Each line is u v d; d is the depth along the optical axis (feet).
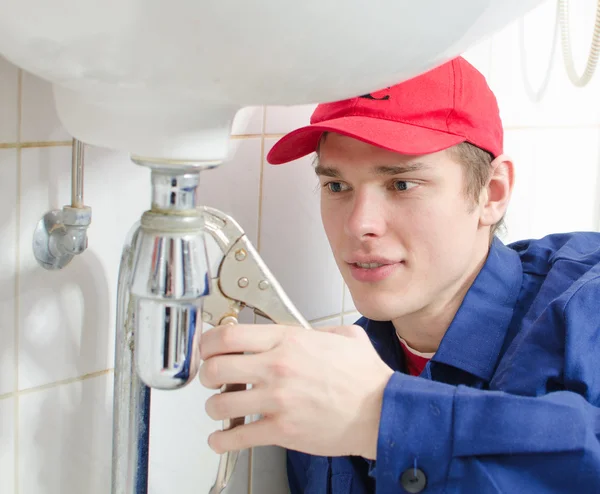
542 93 4.18
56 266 2.51
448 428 2.16
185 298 1.88
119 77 1.59
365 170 2.65
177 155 1.81
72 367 2.65
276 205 3.21
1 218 2.37
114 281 2.70
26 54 1.60
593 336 2.64
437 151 2.60
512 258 3.12
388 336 3.32
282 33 1.46
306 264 3.40
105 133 1.82
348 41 1.54
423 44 1.67
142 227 1.92
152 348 1.93
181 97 1.68
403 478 2.16
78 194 2.39
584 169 4.55
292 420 2.09
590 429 2.23
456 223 2.77
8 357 2.47
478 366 2.89
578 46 4.31
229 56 1.50
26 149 2.39
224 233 2.17
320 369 2.11
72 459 2.72
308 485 3.28
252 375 2.09
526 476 2.20
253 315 3.26
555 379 2.61
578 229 4.63
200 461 3.15
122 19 1.40
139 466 2.28
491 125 2.89
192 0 1.35
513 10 1.79
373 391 2.16
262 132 3.09
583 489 2.19
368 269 2.77
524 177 4.22
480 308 2.94
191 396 3.05
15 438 2.54
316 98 1.79
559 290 2.89
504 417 2.17
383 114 2.66
